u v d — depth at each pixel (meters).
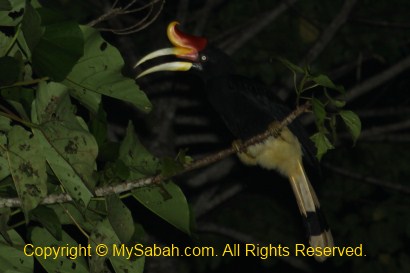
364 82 13.01
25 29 5.08
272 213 14.35
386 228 13.76
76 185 5.17
